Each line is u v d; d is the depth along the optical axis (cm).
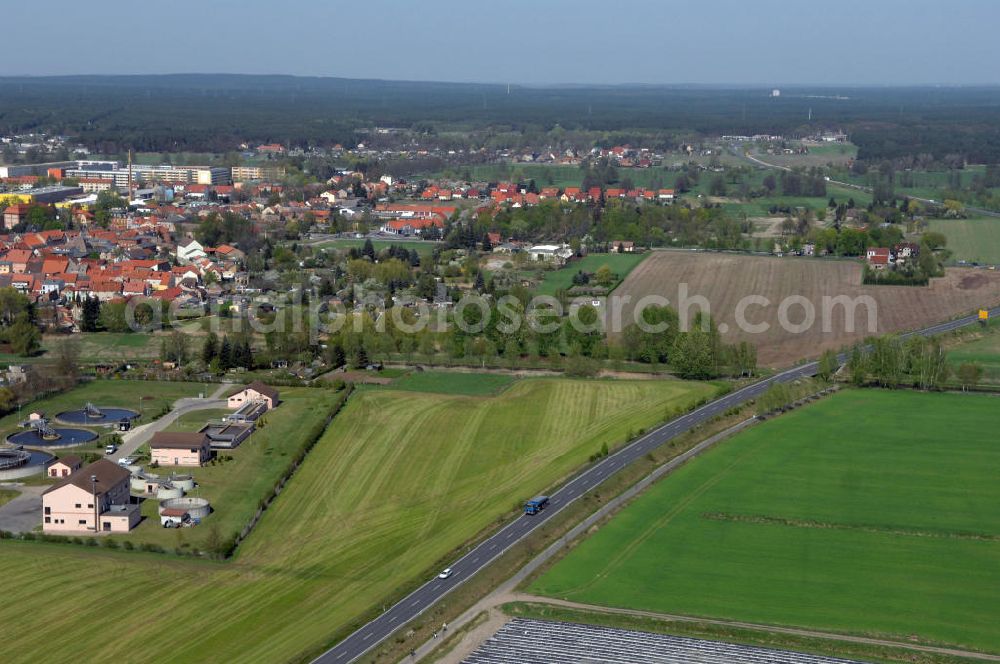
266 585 19975
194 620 18600
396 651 17475
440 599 19188
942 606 19238
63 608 19000
